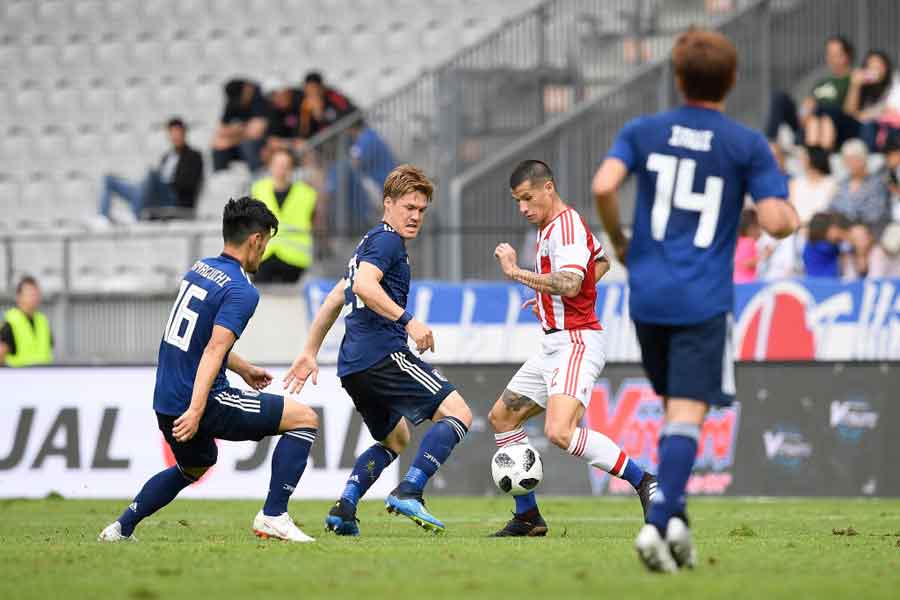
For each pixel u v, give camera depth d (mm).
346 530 29188
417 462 28250
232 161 72188
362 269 27281
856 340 51250
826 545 26391
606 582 18969
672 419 20328
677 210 20531
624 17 66312
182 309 25797
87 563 22344
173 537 29000
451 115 64125
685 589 18141
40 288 64938
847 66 61312
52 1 88938
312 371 28969
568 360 28422
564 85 65562
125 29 87500
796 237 55656
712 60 20672
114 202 74812
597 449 28688
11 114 86562
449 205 63188
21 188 83188
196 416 25156
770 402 47062
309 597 17719
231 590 18531
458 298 53938
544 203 28141
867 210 56219
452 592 18094
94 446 50156
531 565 21734
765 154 20594
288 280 61125
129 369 50219
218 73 85000
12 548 25609
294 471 26703
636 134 20844
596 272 28672
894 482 46312
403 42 82625
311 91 67625
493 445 47906
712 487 47125
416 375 28312
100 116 85438
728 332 20438
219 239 64250
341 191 62844
